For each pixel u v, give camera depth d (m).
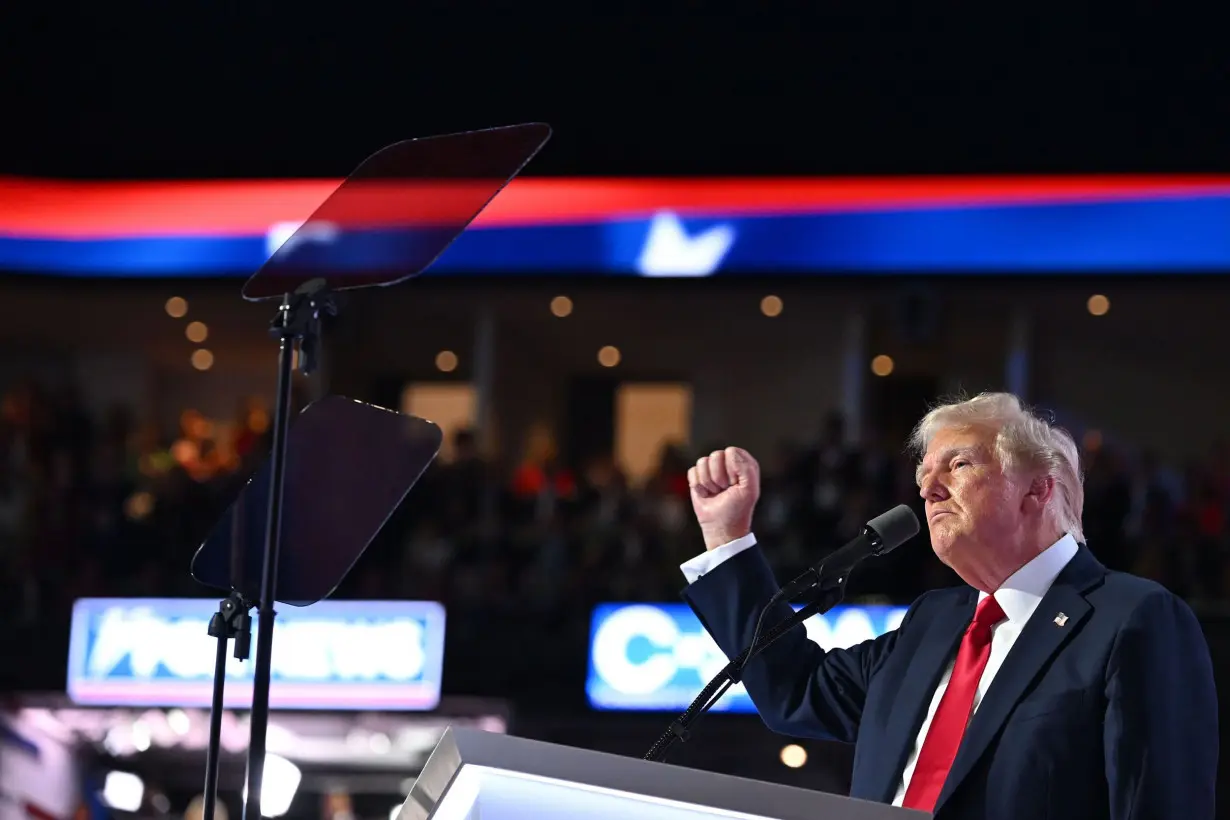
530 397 22.62
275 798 14.71
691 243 15.20
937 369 20.83
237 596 3.18
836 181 15.05
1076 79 13.91
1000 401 3.76
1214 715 3.36
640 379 22.61
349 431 3.42
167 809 14.81
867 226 14.98
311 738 14.73
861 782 3.64
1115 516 13.80
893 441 20.00
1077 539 3.72
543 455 16.23
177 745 14.54
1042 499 3.63
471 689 13.20
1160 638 3.36
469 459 15.27
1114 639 3.37
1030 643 3.47
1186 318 19.66
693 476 4.22
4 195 15.54
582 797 2.42
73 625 13.78
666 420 22.42
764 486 14.65
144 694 13.57
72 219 15.70
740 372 21.97
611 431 22.61
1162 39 13.73
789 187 15.10
